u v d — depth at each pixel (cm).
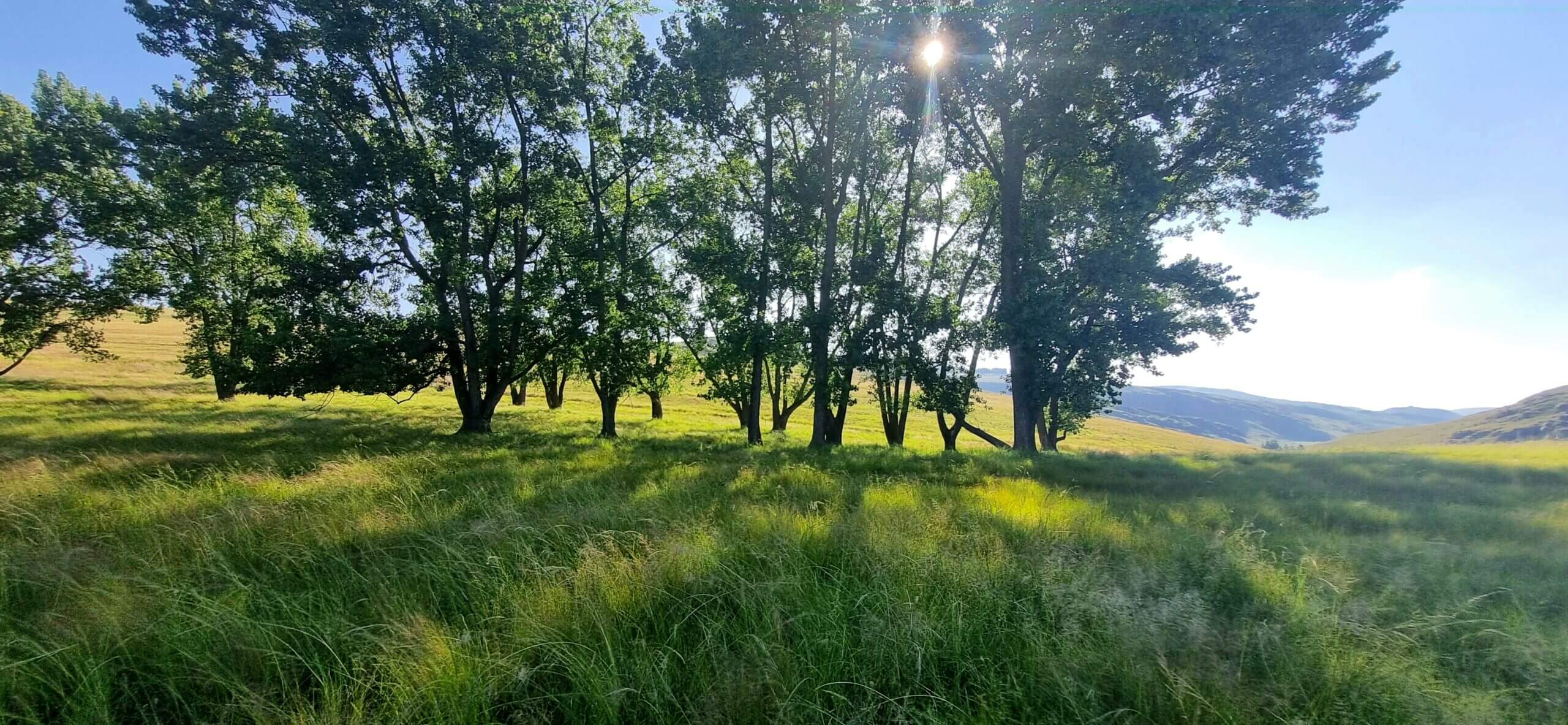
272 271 1959
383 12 1775
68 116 2442
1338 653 348
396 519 584
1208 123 1814
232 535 522
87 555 455
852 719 282
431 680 293
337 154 1750
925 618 367
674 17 1878
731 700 289
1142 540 595
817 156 1952
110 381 3672
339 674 307
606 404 2180
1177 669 320
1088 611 382
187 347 3225
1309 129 1712
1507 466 1483
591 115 2089
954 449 2164
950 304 2147
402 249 1911
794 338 1973
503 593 392
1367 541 664
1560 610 463
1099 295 1884
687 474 1000
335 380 1788
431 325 1925
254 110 1742
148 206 2530
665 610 387
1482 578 524
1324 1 1545
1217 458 1709
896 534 539
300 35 1744
